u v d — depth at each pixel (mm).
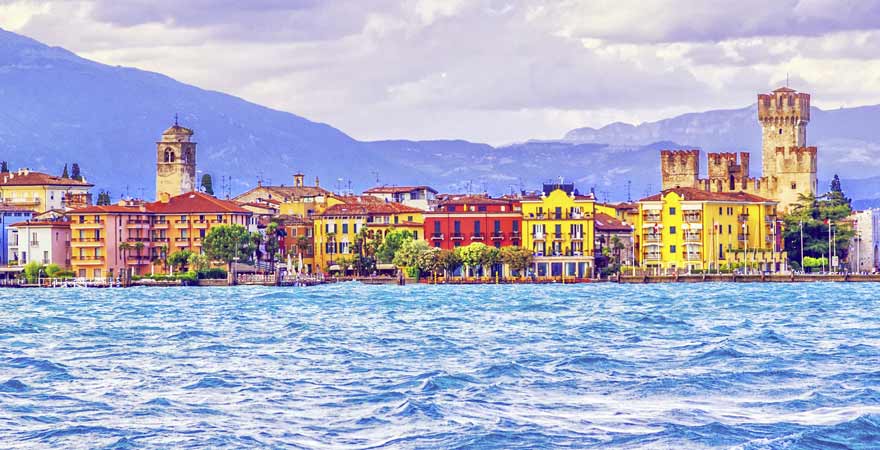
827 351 193875
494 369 172875
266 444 130125
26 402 153000
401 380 166875
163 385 165250
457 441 130250
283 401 152000
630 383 162125
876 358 184875
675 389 157750
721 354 188375
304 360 189500
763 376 166500
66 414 145625
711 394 154750
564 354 193000
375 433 134375
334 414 143875
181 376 172875
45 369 180125
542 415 142000
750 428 134250
